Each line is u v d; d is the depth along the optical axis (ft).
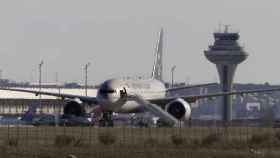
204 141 640.99
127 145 612.70
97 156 524.93
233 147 609.83
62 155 528.63
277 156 538.06
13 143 616.39
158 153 543.80
